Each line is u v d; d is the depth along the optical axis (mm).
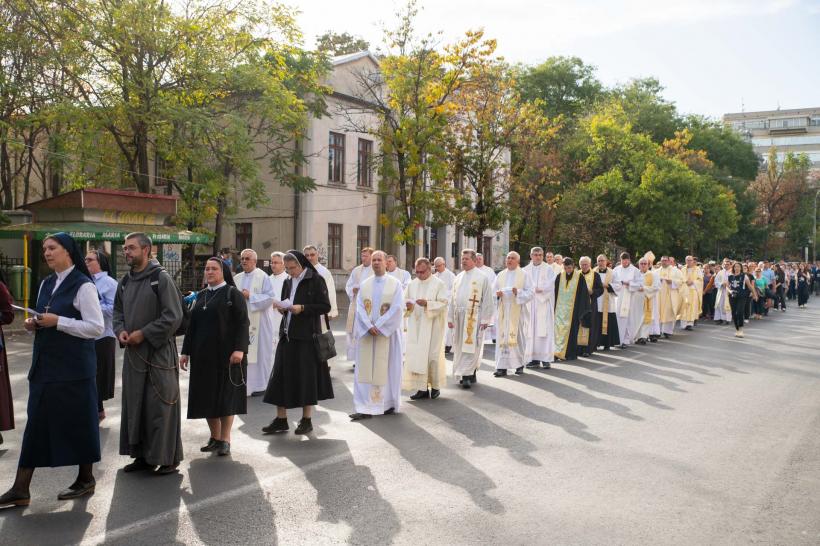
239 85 23781
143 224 24094
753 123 145500
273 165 27781
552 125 32062
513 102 28656
